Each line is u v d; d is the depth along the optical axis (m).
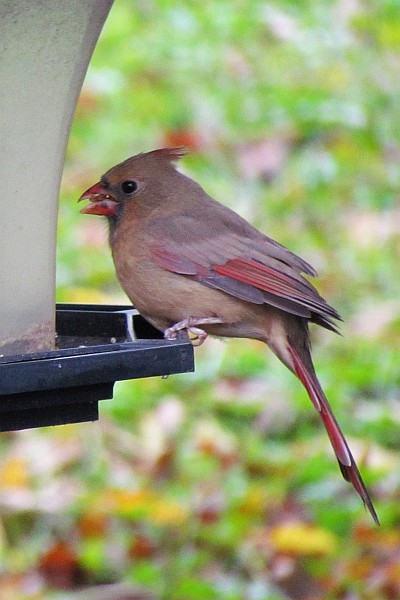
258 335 7.41
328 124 14.84
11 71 5.98
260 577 9.27
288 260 7.42
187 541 9.55
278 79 15.82
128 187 7.53
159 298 7.32
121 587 9.25
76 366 5.79
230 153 14.47
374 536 9.42
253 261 7.27
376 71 15.44
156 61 16.25
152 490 10.14
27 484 10.13
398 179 13.90
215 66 16.12
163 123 15.05
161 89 15.69
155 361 5.91
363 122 14.69
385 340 11.56
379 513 9.59
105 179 7.60
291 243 12.97
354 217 13.43
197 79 15.91
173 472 10.32
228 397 10.94
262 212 13.42
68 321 7.12
